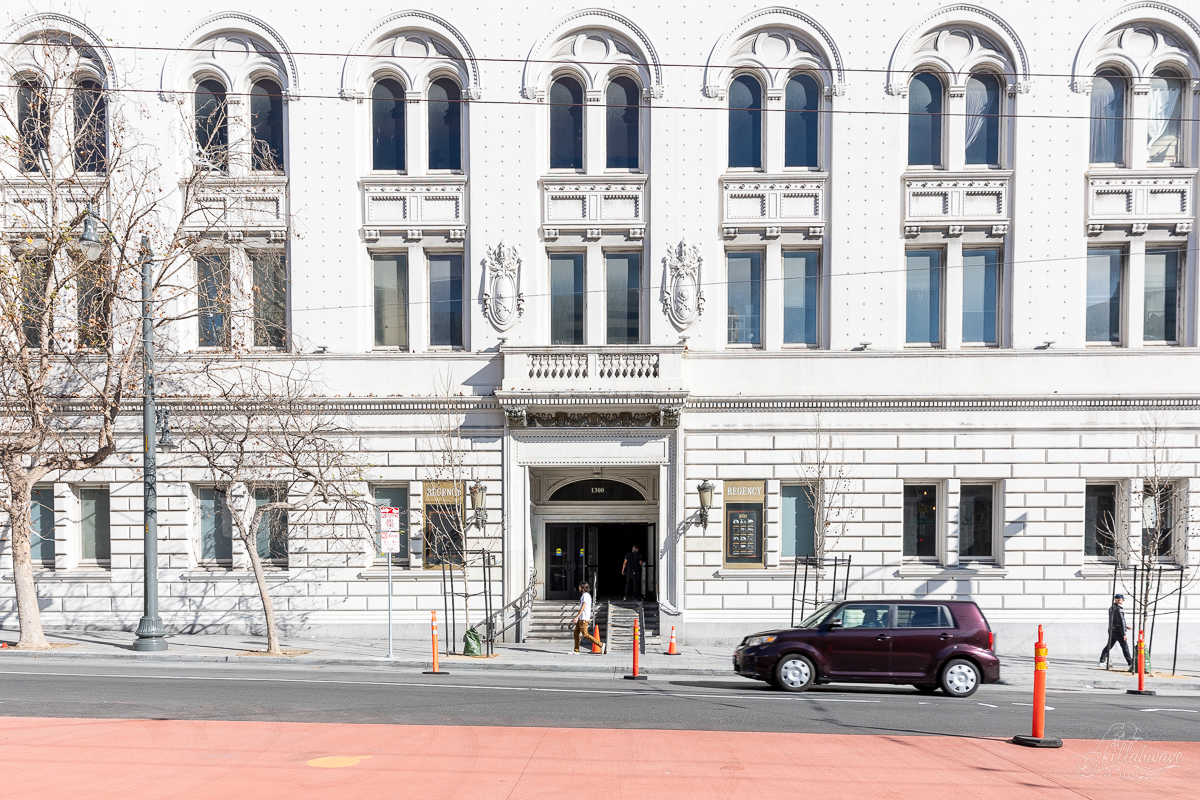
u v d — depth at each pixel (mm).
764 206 24906
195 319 25531
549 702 15180
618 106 25500
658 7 25000
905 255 25031
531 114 25062
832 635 18016
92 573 24938
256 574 21938
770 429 24578
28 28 25031
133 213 22000
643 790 9414
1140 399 24141
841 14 24844
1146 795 9711
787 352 24672
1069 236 24500
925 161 25156
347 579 24797
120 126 22797
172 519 24875
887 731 13148
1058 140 24578
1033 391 24297
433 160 25641
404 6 25094
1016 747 12086
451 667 20609
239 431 23500
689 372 24766
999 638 24250
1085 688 19891
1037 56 24578
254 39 25328
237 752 10867
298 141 25078
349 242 25047
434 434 24812
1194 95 24625
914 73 25188
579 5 25047
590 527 27469
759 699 16453
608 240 25156
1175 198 24562
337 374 24953
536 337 25047
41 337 21719
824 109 25000
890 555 24422
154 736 11750
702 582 24594
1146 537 24156
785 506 25016
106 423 21891
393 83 25688
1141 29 24703
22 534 21844
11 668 19125
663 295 24875
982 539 24859
